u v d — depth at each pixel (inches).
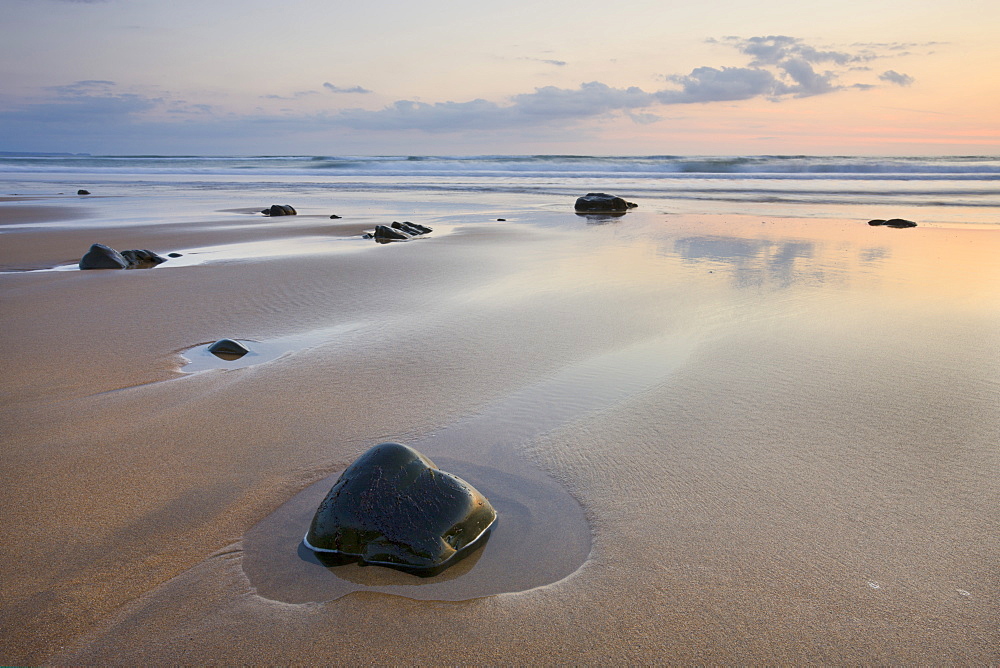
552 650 76.2
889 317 223.1
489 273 311.1
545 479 116.9
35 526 101.7
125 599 85.4
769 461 121.6
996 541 96.1
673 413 143.7
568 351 189.5
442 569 91.4
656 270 316.2
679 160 1675.7
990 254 357.4
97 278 310.3
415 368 176.1
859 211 607.5
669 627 79.7
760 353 184.9
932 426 135.6
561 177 1288.1
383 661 74.7
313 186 1059.9
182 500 109.7
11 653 75.8
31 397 157.5
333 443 131.0
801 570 90.1
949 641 76.6
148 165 1780.3
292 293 272.4
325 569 92.1
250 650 76.4
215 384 165.6
